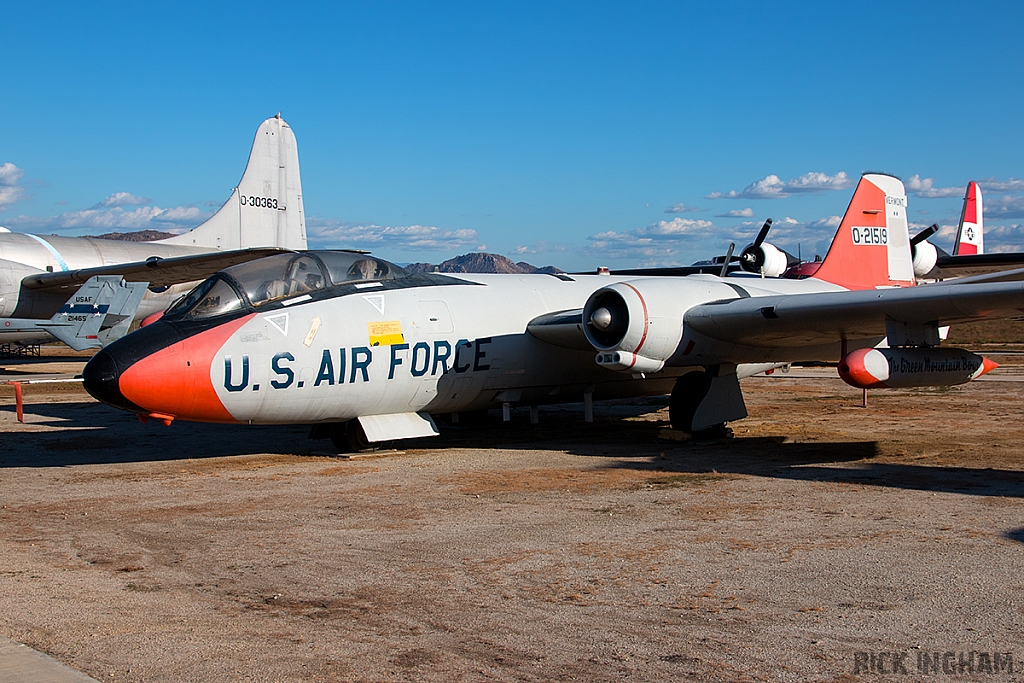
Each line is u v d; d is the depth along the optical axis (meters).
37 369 31.78
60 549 7.14
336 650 4.86
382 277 12.19
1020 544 6.93
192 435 14.73
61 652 4.84
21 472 11.11
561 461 11.58
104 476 10.73
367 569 6.46
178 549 7.11
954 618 5.29
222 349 10.45
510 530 7.62
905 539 7.13
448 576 6.26
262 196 37.50
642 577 6.19
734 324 11.82
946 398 20.16
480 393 12.81
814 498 8.85
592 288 14.60
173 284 31.66
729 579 6.11
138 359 10.13
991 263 23.81
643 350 11.94
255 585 6.11
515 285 13.68
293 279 11.33
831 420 16.19
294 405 10.99
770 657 4.71
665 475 10.37
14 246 31.33
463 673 4.52
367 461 11.69
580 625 5.23
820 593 5.79
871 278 17.00
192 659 4.72
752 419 16.39
